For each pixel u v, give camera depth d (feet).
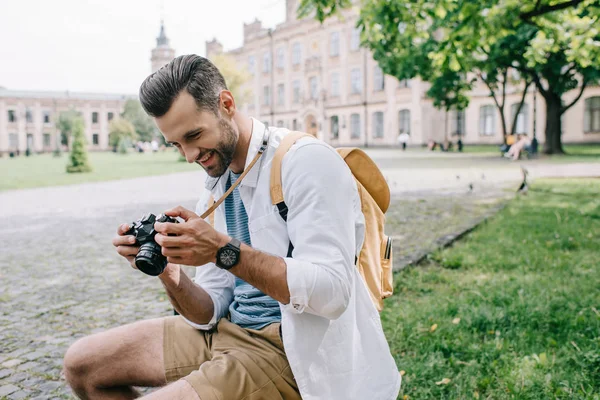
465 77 100.63
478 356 10.03
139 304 15.01
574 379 8.85
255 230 5.04
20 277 18.30
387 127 155.33
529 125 134.00
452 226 24.20
